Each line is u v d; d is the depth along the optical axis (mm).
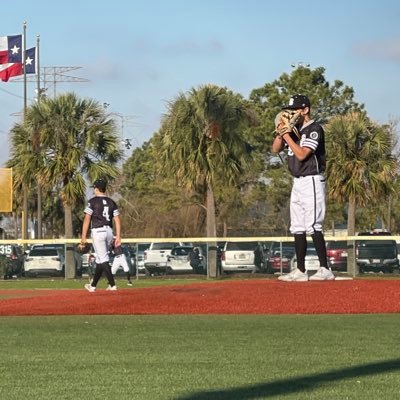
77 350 22969
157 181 177125
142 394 16891
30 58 135750
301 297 33062
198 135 98125
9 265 90625
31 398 16625
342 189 99938
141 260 93375
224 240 86250
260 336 25281
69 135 96062
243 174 102250
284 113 34312
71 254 89625
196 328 27391
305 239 36156
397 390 17062
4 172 97188
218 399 16297
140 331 26844
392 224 167250
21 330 27531
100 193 43250
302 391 17016
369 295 33000
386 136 100875
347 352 22062
